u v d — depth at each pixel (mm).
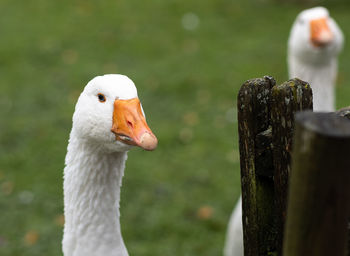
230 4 15984
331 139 1660
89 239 3449
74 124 3281
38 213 7090
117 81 3057
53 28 13852
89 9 15367
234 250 5332
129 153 8523
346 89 10586
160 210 7156
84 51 12523
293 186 1850
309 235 1859
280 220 2562
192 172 7988
